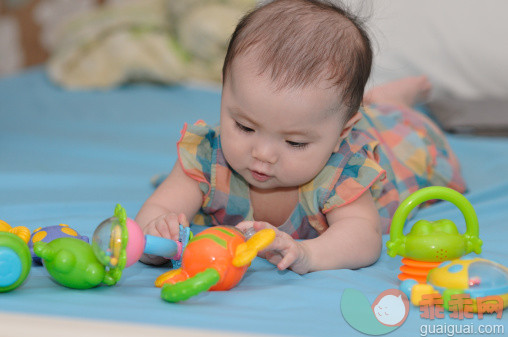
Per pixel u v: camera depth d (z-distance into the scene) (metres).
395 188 1.30
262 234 0.88
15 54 3.45
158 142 2.11
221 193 1.17
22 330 0.66
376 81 2.45
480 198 1.45
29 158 1.91
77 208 1.36
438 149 1.53
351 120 1.09
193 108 2.61
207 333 0.67
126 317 0.75
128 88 2.95
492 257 1.04
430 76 2.52
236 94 0.99
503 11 2.49
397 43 2.51
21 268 0.83
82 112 2.55
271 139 0.99
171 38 3.08
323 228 1.16
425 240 0.92
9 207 1.34
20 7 3.42
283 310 0.83
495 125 2.11
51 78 3.00
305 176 1.04
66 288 0.89
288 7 1.06
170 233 0.98
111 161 1.89
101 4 3.42
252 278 0.98
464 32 2.49
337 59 1.00
